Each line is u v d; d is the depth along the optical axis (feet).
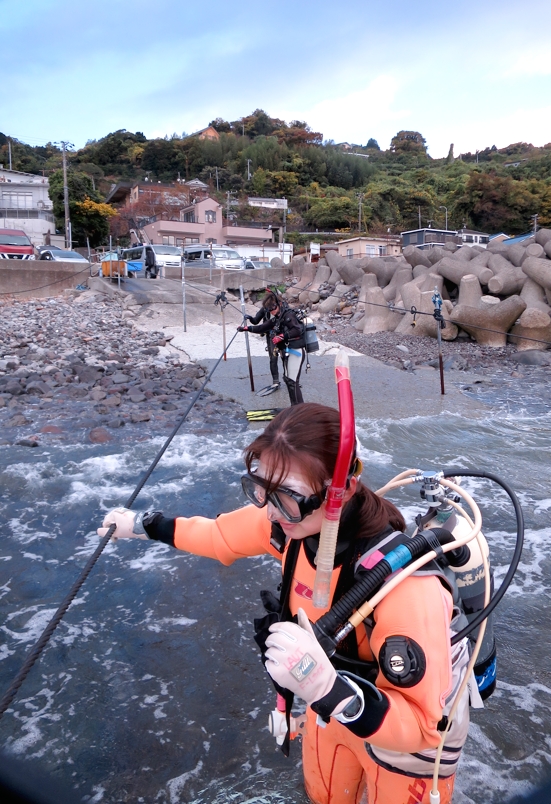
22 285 61.62
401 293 45.55
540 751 8.05
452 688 4.29
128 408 26.16
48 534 14.65
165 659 10.06
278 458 4.15
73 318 48.96
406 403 26.91
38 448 20.67
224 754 8.06
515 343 41.37
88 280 63.00
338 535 4.55
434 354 38.86
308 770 5.93
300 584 4.95
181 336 44.06
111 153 298.76
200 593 12.10
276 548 5.37
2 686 9.37
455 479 18.16
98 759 7.97
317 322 53.47
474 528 4.83
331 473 4.16
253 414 24.45
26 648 10.32
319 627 4.09
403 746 4.03
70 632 10.78
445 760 4.73
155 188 194.59
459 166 291.38
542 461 19.77
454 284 48.32
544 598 11.83
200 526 6.02
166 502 16.42
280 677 3.82
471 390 30.45
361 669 4.54
